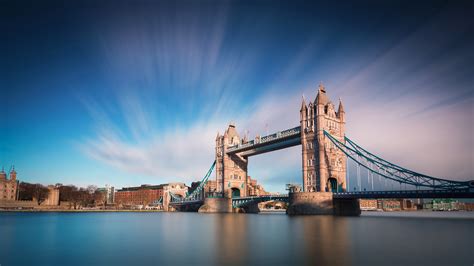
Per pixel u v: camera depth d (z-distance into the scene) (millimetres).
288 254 32812
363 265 28156
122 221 91062
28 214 144750
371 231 52719
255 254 33156
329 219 83438
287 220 82250
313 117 114750
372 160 101438
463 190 80312
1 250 38094
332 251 34312
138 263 30422
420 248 35969
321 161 108938
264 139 136875
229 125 165875
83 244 42406
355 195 97875
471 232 51844
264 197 134000
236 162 163875
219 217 109000
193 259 31500
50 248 39281
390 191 91438
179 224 75500
